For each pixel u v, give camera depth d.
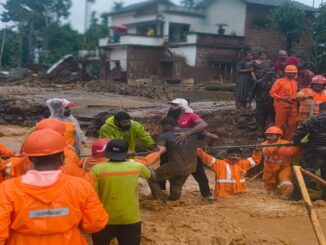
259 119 11.49
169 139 7.29
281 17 26.73
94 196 3.53
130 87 23.94
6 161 5.31
